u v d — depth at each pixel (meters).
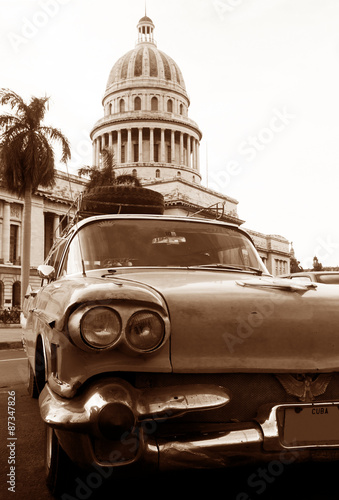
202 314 2.49
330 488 2.89
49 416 2.30
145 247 3.62
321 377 2.55
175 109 78.25
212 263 3.66
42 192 50.34
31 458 3.66
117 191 5.50
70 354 2.35
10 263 47.56
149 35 85.00
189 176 74.44
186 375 2.44
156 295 2.54
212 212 5.20
